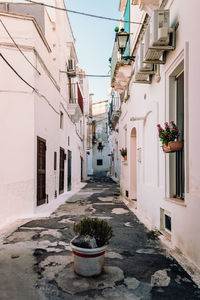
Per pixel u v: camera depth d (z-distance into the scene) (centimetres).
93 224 328
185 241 371
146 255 385
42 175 824
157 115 537
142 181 688
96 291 277
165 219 497
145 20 636
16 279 305
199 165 331
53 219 639
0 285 291
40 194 795
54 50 1077
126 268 337
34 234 498
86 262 311
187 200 362
